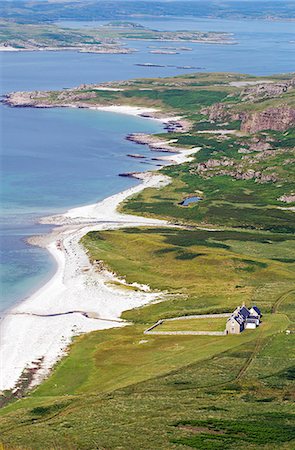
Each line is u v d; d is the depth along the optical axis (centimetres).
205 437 10406
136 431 10669
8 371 14350
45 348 15512
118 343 15562
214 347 14750
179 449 10038
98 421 11188
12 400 13012
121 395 12506
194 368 13588
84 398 12550
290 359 13812
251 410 11400
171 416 11212
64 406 12262
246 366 13525
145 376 13438
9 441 10644
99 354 14950
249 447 10050
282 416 11144
